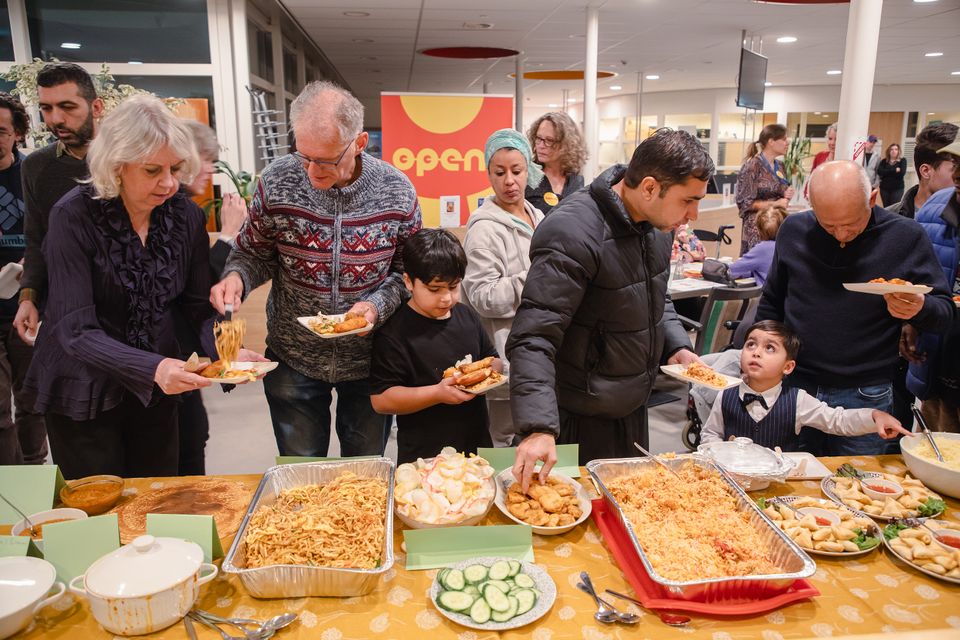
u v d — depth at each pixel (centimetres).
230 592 110
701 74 1069
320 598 109
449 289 165
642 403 169
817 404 182
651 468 143
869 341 184
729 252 730
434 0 569
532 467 129
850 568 118
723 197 714
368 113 1576
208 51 487
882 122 1240
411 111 387
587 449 168
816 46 807
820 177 170
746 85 708
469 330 177
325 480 138
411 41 773
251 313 458
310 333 183
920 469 145
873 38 333
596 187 146
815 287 190
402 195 183
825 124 1262
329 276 178
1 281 203
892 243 179
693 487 135
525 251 233
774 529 118
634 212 147
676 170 130
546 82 1184
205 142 194
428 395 156
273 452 332
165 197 147
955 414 222
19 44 463
